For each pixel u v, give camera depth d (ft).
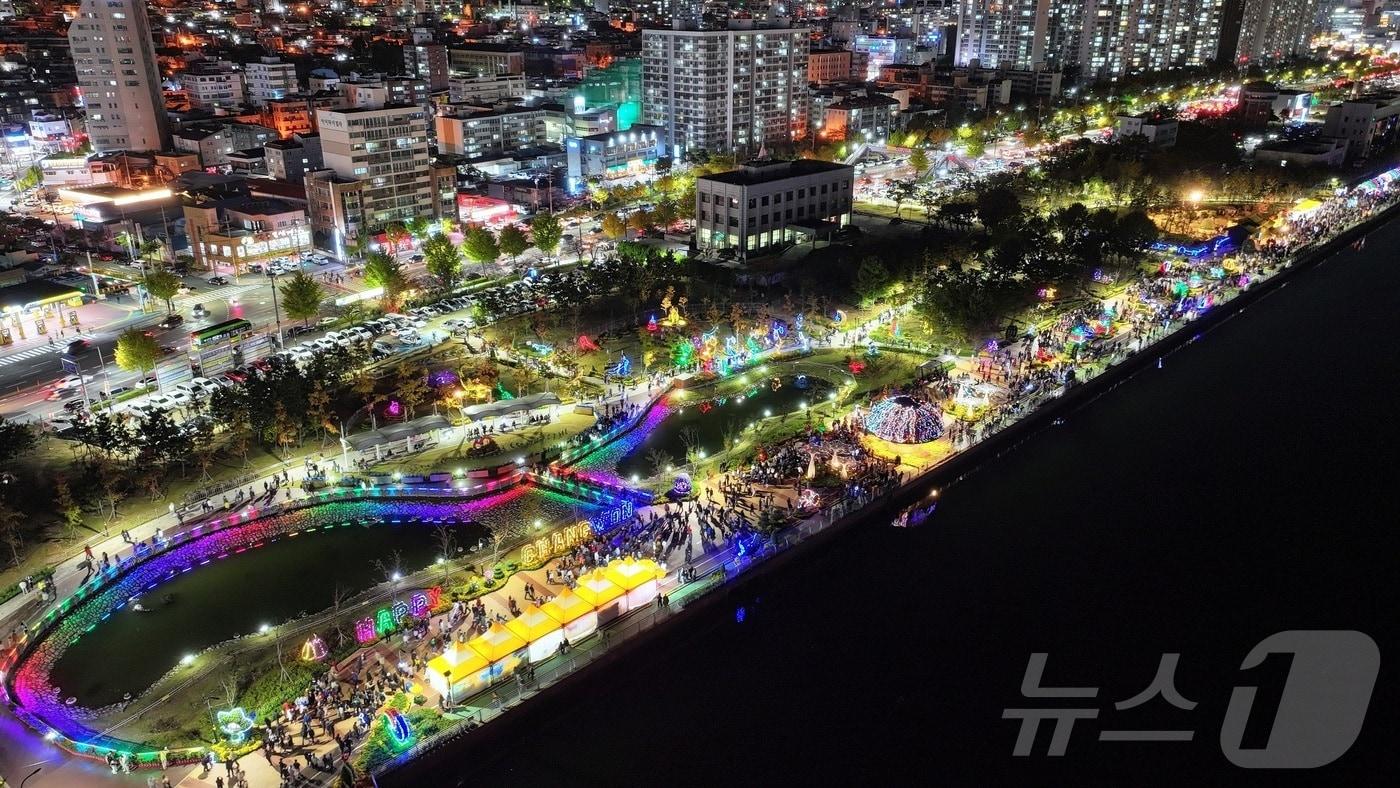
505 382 536.01
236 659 307.99
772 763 281.33
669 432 474.08
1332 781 279.90
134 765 262.26
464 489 417.28
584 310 652.48
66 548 373.40
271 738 269.64
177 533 383.24
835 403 496.23
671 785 273.54
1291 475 436.76
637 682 312.91
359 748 266.98
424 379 523.70
